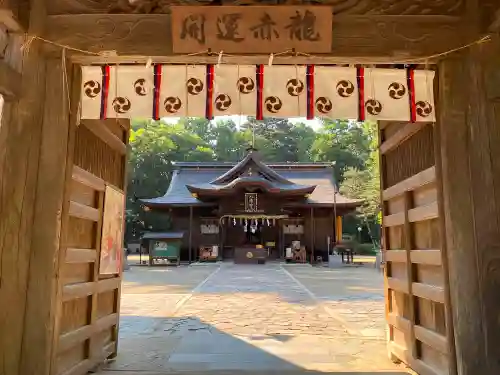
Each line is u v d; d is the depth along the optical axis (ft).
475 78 11.69
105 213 14.40
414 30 11.96
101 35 11.84
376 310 26.63
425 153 13.00
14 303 10.55
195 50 11.64
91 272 13.29
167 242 79.20
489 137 11.39
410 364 13.42
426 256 12.36
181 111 12.27
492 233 10.99
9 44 11.54
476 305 10.73
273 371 13.61
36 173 11.15
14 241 10.80
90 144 13.57
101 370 13.69
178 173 109.09
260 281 46.60
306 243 93.35
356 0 12.03
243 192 90.27
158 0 12.01
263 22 11.68
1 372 10.27
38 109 11.45
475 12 11.90
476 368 10.49
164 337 18.78
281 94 12.41
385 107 12.28
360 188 109.81
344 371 13.61
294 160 170.71
